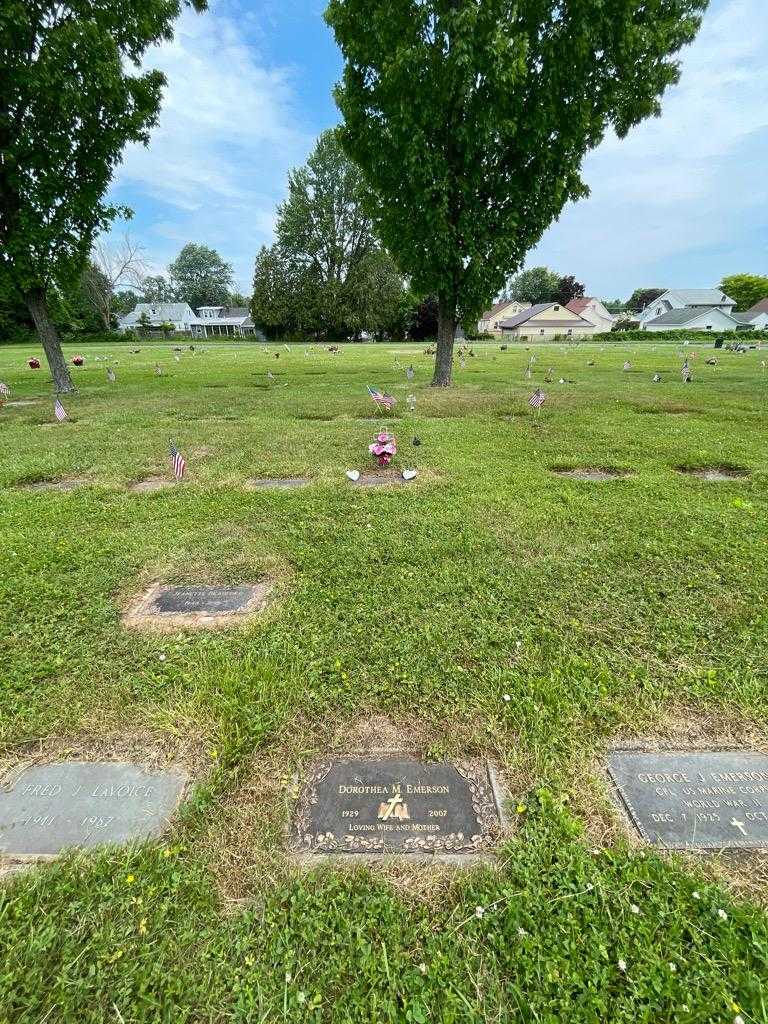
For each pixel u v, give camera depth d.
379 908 1.39
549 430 7.38
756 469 5.41
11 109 9.63
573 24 8.75
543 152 9.76
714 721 2.02
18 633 2.63
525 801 1.70
